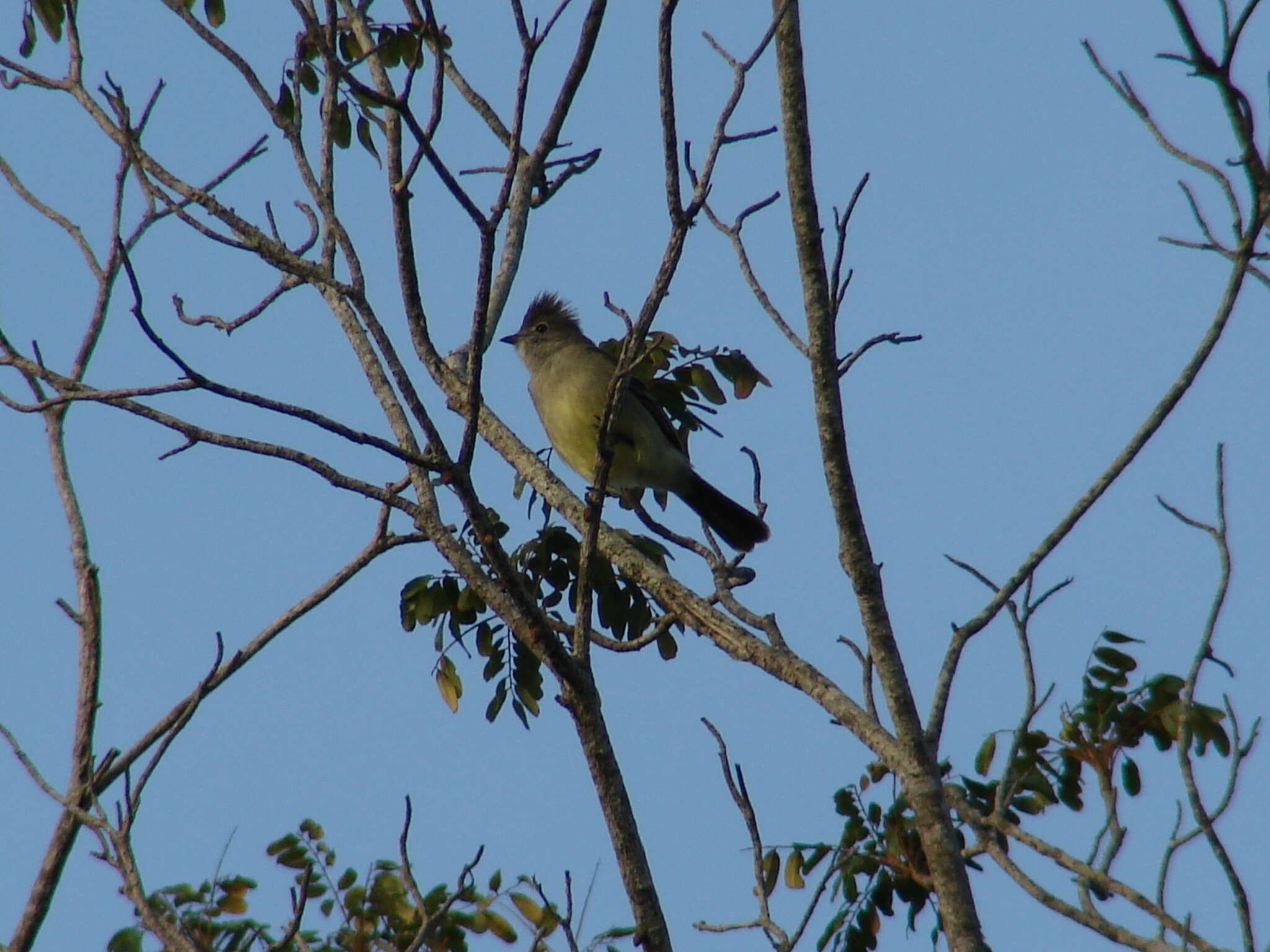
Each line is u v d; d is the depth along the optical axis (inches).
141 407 341.1
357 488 357.4
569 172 348.2
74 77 471.5
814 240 370.0
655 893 339.0
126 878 324.8
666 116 318.0
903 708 353.7
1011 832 343.0
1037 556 359.6
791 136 373.1
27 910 378.9
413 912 391.5
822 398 365.7
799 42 376.5
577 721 349.1
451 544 382.0
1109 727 406.3
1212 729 405.1
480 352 321.4
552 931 374.3
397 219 326.6
